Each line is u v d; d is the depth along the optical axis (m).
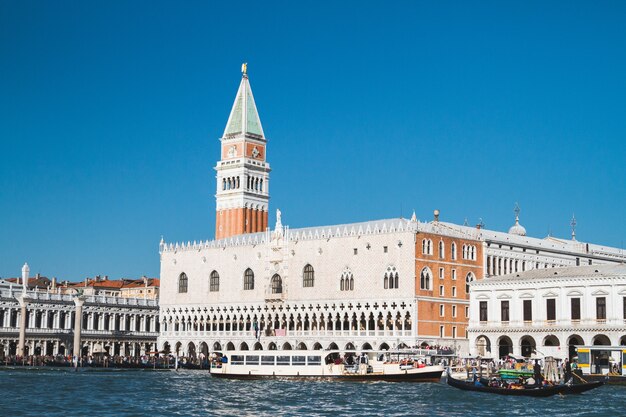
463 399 106.88
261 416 91.12
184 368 192.62
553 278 154.38
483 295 162.88
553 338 156.75
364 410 96.00
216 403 103.88
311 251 193.12
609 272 149.88
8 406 96.12
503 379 121.06
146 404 101.62
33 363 186.88
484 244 190.38
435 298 179.25
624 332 145.00
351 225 198.12
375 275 181.50
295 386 130.25
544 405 99.62
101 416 89.06
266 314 199.88
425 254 178.62
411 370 138.75
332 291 188.25
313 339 190.12
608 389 122.31
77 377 149.12
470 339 163.50
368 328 181.75
